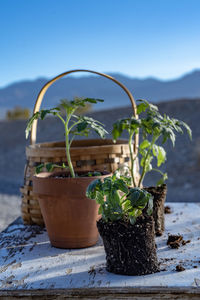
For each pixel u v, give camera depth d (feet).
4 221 15.17
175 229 6.23
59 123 54.29
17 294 4.05
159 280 4.13
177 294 3.90
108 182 4.58
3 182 29.40
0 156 42.70
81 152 6.30
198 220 6.73
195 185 24.03
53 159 6.34
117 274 4.40
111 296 3.98
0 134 56.03
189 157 31.24
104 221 4.58
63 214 5.32
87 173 6.23
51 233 5.55
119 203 4.58
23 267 4.78
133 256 4.33
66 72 6.58
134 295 3.95
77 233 5.41
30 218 6.82
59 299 4.02
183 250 5.18
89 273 4.48
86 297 4.00
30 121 5.59
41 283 4.21
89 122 5.32
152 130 5.67
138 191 4.46
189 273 4.31
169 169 29.27
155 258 4.42
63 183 5.22
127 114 52.75
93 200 5.32
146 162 6.36
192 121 42.83
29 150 6.68
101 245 5.62
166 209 7.47
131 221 4.38
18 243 5.83
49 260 5.02
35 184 5.51
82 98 5.52
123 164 6.52
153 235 4.43
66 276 4.40
